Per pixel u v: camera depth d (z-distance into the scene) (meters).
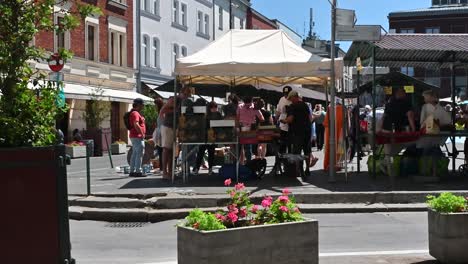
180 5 43.72
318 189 11.53
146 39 39.12
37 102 5.29
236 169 12.87
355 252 7.36
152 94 37.78
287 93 15.35
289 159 13.21
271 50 13.32
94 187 12.38
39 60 5.91
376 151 14.01
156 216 10.08
